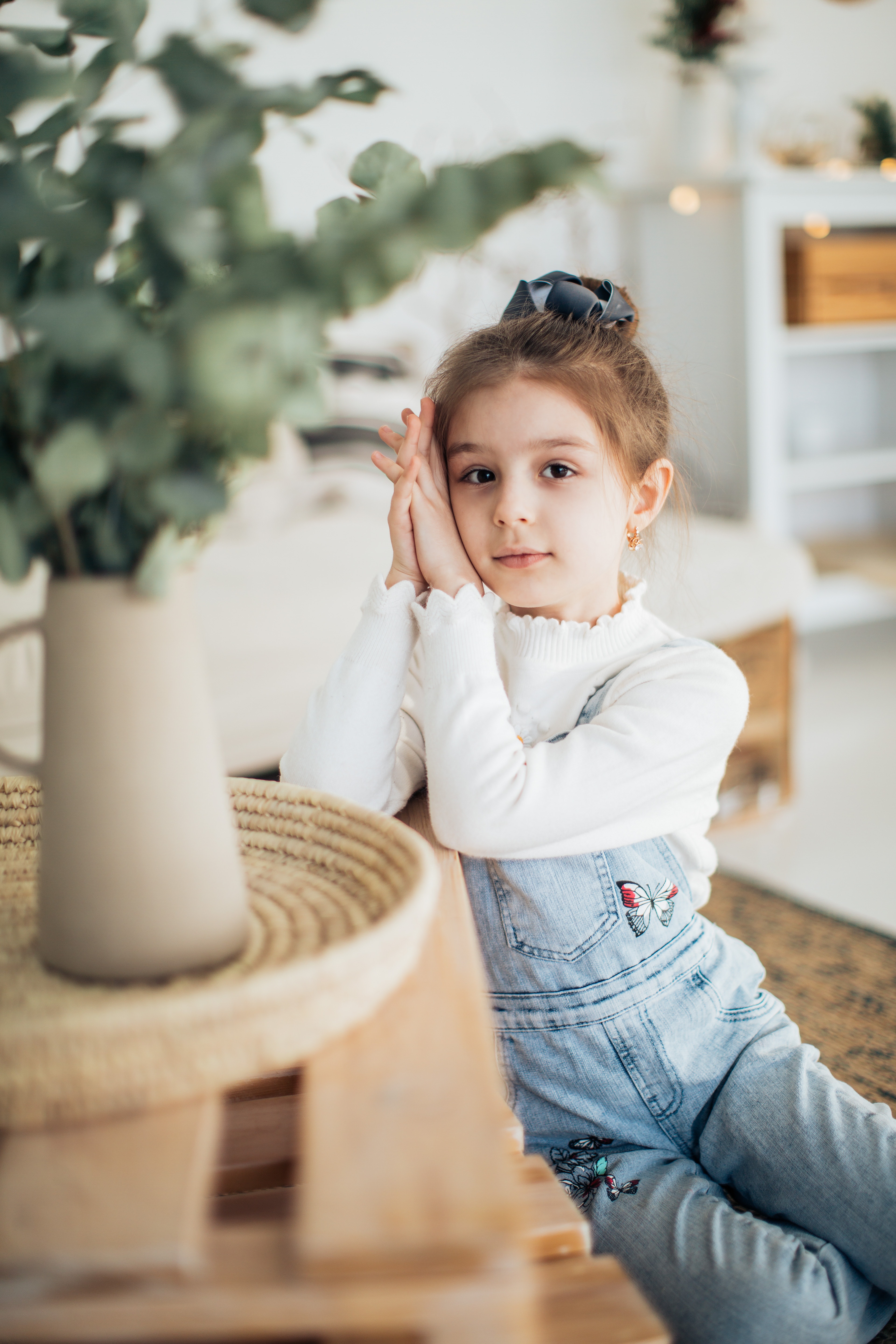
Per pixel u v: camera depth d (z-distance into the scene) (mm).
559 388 805
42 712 482
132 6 475
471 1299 343
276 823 675
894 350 3562
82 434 398
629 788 765
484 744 745
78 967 479
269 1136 534
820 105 3391
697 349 3014
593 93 3031
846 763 2352
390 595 821
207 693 493
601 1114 802
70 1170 383
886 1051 1228
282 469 2324
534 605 843
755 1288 669
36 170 456
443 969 529
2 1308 345
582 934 795
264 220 426
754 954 921
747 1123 782
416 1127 396
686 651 850
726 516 3008
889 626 3455
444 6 2787
